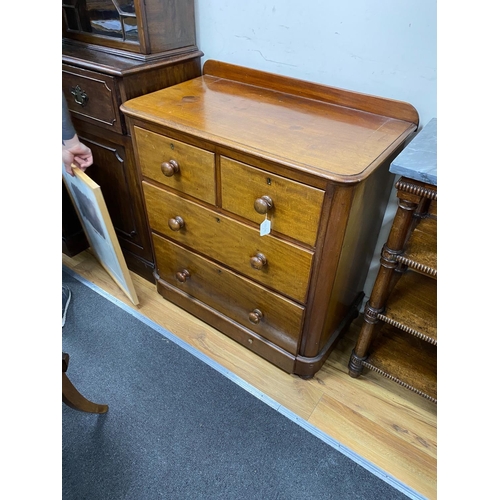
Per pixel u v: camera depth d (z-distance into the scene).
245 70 1.32
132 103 1.15
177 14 1.27
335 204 0.87
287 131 1.01
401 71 1.07
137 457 1.12
